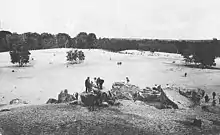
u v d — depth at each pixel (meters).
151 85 50.56
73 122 18.72
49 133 17.08
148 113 22.66
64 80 62.38
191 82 48.50
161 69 73.31
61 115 20.28
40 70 77.56
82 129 17.67
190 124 20.23
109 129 17.78
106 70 75.94
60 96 30.83
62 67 84.00
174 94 30.11
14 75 68.25
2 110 22.64
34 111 21.66
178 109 25.28
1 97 45.22
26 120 19.12
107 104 23.72
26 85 56.31
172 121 20.73
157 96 27.75
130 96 29.11
